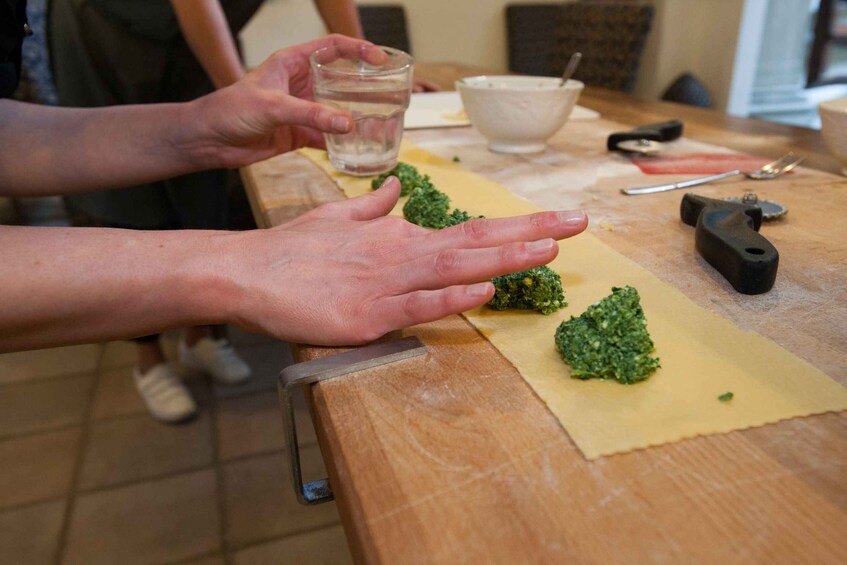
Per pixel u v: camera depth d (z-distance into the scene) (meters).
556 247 0.44
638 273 0.54
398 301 0.43
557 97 0.92
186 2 0.96
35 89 2.09
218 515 1.32
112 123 0.80
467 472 0.33
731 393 0.38
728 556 0.28
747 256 0.50
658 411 0.37
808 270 0.55
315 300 0.45
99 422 1.59
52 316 0.43
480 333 0.46
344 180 0.84
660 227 0.66
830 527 0.29
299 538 1.27
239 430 1.56
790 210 0.70
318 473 1.42
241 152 0.84
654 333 0.45
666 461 0.33
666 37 3.20
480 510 0.30
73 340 0.45
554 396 0.38
